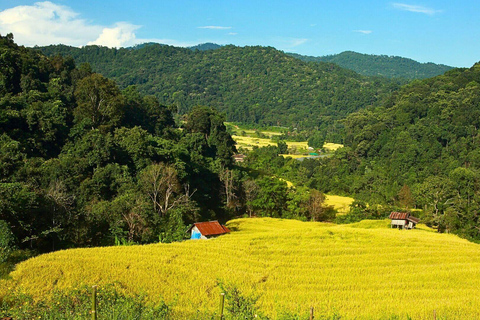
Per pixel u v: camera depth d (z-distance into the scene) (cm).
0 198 4675
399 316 3152
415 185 11162
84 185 6406
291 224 8425
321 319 2600
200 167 9481
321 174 14988
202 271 4169
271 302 3397
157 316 2288
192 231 6372
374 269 4506
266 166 15538
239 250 5059
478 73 19138
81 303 2319
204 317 2366
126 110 10044
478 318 3161
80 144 7350
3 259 3975
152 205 6738
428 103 17238
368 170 14738
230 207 9488
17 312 2197
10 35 9831
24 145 6688
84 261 4125
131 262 4219
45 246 5272
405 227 8044
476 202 8375
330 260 4862
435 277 4284
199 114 11950
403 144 14350
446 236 7206
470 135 14000
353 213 9625
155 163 7819
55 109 7762
